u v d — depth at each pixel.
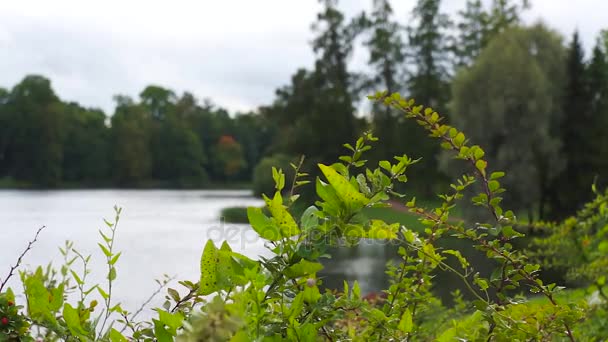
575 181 29.42
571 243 2.89
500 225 1.44
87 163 87.19
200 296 1.29
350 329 1.34
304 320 1.13
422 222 1.53
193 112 100.06
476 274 1.45
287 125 50.97
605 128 29.72
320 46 50.19
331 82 49.75
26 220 29.86
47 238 18.56
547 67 29.58
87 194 68.38
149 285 5.23
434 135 1.53
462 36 50.16
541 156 27.91
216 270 1.05
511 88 27.17
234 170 93.81
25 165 82.00
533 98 27.11
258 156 97.25
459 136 1.50
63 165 86.62
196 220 29.94
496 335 1.32
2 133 81.75
